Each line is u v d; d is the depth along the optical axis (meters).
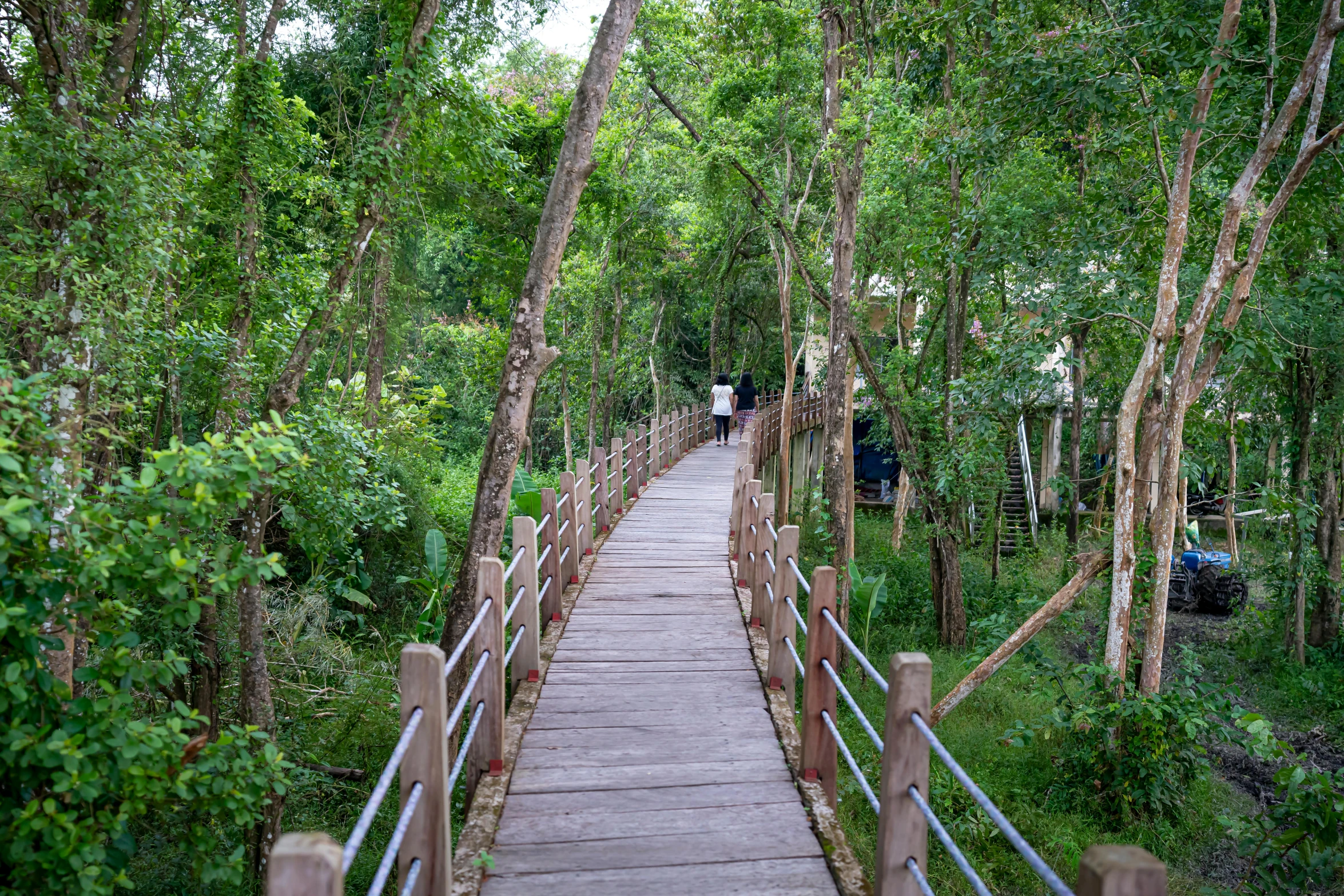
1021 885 7.60
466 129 7.93
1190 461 9.01
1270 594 16.09
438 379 27.92
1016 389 9.55
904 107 11.71
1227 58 7.94
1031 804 9.08
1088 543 19.92
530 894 3.37
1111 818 8.79
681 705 5.41
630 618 7.29
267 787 3.86
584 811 4.06
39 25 5.22
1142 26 8.23
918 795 2.89
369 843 7.71
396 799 8.23
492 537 7.27
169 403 7.83
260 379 7.48
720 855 3.68
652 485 15.15
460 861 3.58
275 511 7.66
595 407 19.64
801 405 22.52
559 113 15.98
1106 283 9.65
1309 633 14.53
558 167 7.45
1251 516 18.17
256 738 3.88
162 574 3.27
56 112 5.23
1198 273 10.16
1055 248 10.08
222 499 3.35
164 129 5.38
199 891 6.50
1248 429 15.53
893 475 29.14
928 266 13.18
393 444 13.05
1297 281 10.59
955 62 12.74
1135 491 9.97
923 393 15.38
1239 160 9.36
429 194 12.73
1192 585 17.69
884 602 12.84
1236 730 8.93
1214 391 13.42
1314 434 14.30
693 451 20.98
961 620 14.08
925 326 17.72
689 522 11.79
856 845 7.55
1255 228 8.70
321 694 9.59
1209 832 8.70
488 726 4.38
